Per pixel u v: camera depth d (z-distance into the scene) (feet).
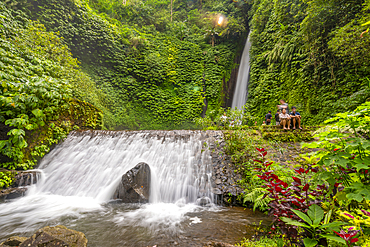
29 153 18.92
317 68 33.60
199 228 10.59
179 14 78.54
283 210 7.20
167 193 16.17
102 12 58.65
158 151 20.72
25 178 16.71
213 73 63.98
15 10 33.37
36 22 35.83
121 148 21.76
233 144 18.88
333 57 30.53
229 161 18.01
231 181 15.87
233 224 11.02
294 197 7.53
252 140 18.93
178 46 65.77
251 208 13.74
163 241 9.19
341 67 29.78
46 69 25.58
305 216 6.04
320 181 7.27
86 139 23.18
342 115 7.39
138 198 14.98
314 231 5.91
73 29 42.55
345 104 26.48
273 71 47.03
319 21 31.30
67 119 24.07
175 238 9.47
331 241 6.51
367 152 6.81
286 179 10.72
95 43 47.09
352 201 7.45
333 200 7.30
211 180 16.38
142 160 19.76
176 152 20.25
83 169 19.19
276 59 45.70
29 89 19.25
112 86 49.37
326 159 7.07
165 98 57.36
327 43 29.48
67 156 20.71
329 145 7.76
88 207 14.07
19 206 14.05
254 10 62.18
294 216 6.73
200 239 9.32
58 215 12.57
